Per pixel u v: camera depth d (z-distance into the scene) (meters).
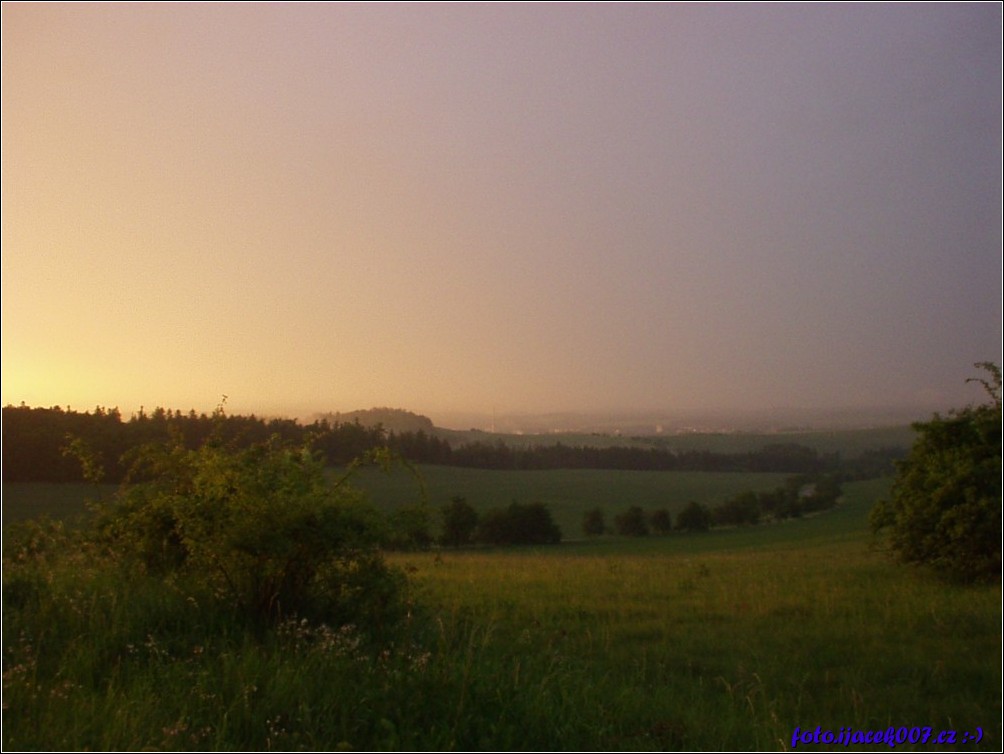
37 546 9.45
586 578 16.14
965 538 15.48
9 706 5.24
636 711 6.32
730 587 14.47
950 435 17.09
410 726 5.40
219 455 8.17
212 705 5.52
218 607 7.76
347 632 7.21
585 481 85.00
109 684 5.62
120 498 9.25
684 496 79.81
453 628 8.09
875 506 18.17
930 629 10.63
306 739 5.17
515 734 5.46
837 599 13.02
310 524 7.72
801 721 6.79
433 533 52.66
